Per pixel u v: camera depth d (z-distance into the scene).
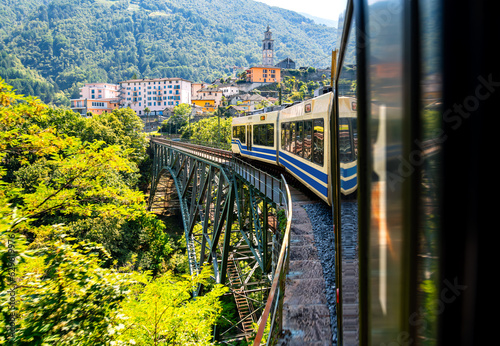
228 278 26.56
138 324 9.23
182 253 46.72
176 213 63.78
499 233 0.74
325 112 10.43
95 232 29.06
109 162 11.27
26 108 10.03
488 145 0.75
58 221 27.95
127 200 12.14
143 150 68.81
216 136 69.00
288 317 5.15
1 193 9.38
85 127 53.53
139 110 181.25
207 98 175.25
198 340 10.38
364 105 1.04
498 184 0.74
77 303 6.91
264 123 21.42
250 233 21.05
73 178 10.99
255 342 3.32
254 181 16.67
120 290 7.43
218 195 26.28
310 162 12.35
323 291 5.92
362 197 1.05
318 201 12.99
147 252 40.69
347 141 1.73
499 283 0.75
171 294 10.93
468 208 0.76
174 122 120.12
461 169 0.76
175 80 178.62
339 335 2.55
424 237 0.80
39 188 10.30
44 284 6.93
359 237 1.04
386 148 0.92
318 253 7.77
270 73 189.25
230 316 22.89
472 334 0.77
